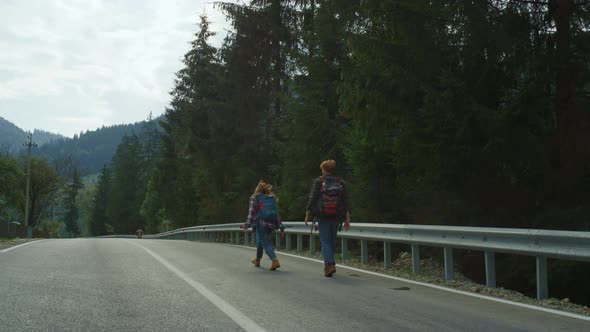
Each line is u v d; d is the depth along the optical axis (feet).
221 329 16.21
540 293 22.90
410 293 23.70
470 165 36.86
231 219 99.55
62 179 243.19
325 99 65.26
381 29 40.27
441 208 40.98
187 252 44.50
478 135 36.35
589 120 36.60
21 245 52.44
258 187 33.94
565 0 37.06
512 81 38.27
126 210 306.35
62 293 22.13
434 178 39.04
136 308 19.34
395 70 38.42
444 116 36.19
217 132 101.04
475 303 21.39
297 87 66.08
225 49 92.12
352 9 41.98
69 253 40.98
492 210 38.78
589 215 32.83
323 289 24.41
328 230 29.37
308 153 64.23
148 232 238.27
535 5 38.68
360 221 51.42
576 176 36.19
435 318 18.30
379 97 39.81
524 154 35.01
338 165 61.67
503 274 34.45
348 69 42.01
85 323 16.85
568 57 36.70
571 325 17.51
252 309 19.35
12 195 179.83
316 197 29.25
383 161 49.42
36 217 234.58
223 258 39.32
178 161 151.94
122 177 310.24
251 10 85.61
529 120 35.37
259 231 33.06
